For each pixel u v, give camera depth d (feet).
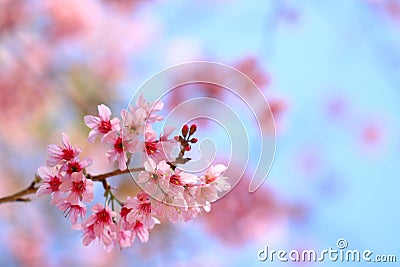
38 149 6.99
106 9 7.36
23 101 6.98
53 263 6.96
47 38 7.16
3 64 7.04
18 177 7.02
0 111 6.94
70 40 7.21
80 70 7.16
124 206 4.10
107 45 7.33
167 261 6.69
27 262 6.95
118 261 6.78
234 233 6.82
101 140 4.02
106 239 4.10
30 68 7.04
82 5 7.26
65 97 7.02
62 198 4.07
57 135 6.95
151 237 6.65
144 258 6.70
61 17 7.20
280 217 7.06
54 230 7.03
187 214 4.04
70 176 4.07
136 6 7.44
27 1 7.09
